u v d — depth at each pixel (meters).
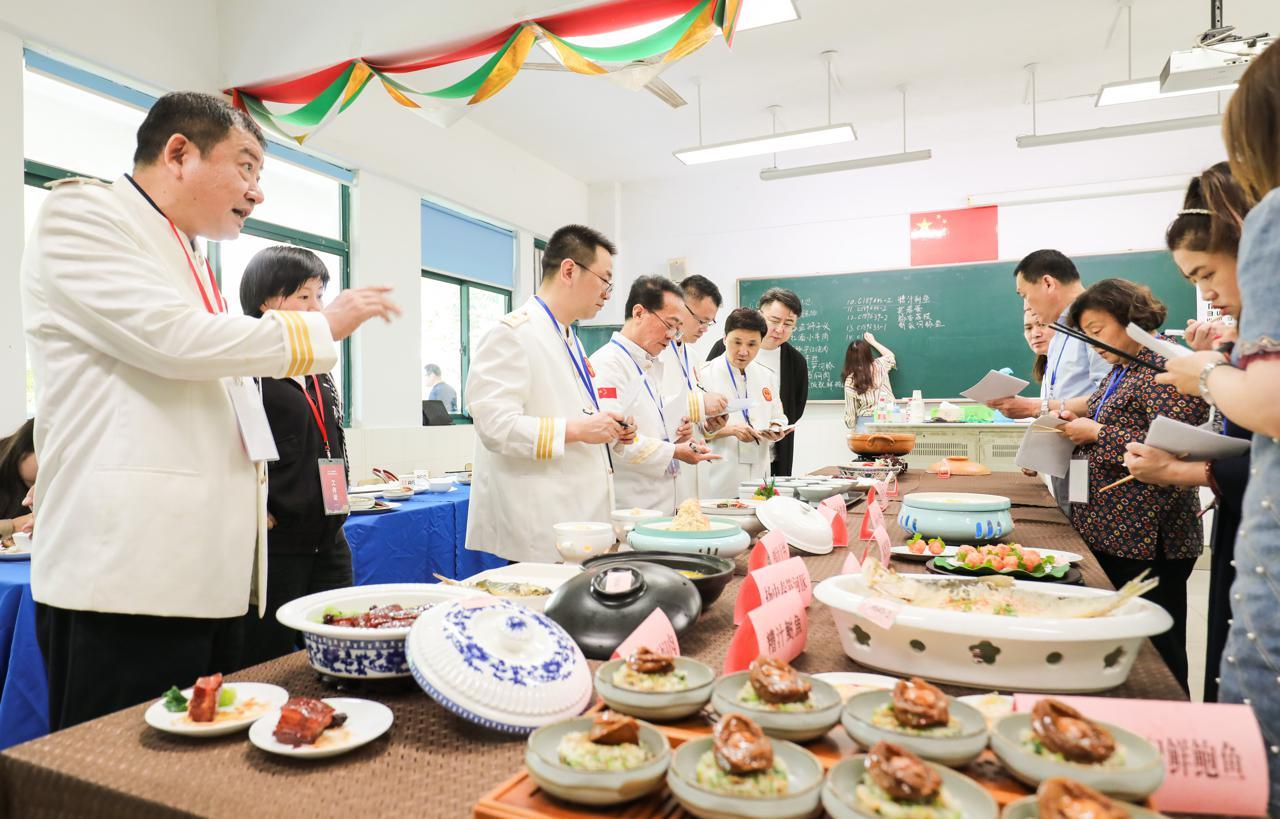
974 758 0.53
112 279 1.00
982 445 4.90
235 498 1.16
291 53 3.72
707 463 3.23
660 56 3.26
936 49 4.57
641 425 2.37
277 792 0.57
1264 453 0.74
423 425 5.13
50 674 1.08
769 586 0.92
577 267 1.88
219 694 0.72
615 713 0.61
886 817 0.45
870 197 6.35
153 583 1.04
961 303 6.07
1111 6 4.08
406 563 2.70
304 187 4.47
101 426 1.06
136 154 1.17
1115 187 5.62
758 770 0.49
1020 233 5.90
